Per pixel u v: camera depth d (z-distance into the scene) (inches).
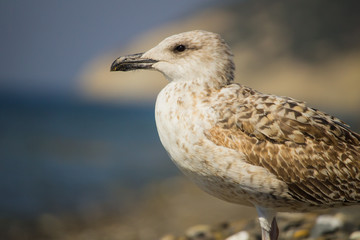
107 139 1477.6
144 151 1192.8
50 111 2851.9
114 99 6181.1
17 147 1175.6
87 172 857.5
